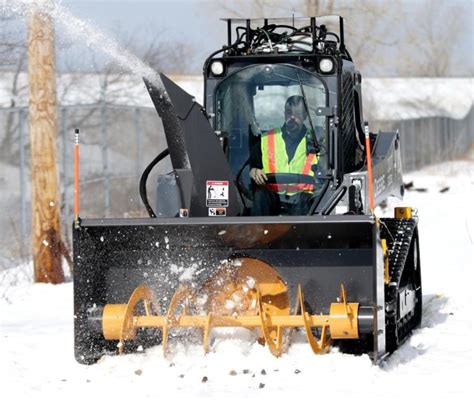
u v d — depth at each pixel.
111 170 32.94
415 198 33.31
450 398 10.23
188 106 12.48
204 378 11.12
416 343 13.38
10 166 32.41
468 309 15.99
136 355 12.30
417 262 14.70
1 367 12.09
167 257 12.97
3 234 26.23
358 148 14.23
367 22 37.44
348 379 11.07
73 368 12.02
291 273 12.67
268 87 13.23
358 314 11.67
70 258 21.28
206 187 12.54
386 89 66.19
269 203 13.14
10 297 19.06
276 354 11.75
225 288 12.80
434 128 63.12
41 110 20.59
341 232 11.95
